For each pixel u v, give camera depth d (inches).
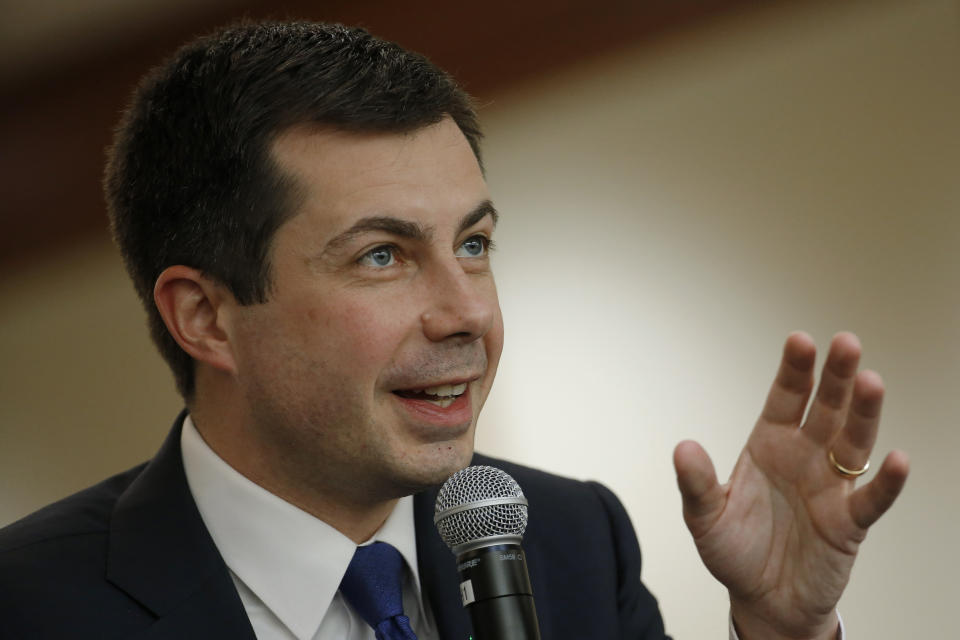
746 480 219.0
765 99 618.2
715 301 603.5
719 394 590.9
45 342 661.9
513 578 178.5
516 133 636.1
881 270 593.6
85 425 649.6
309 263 197.5
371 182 195.5
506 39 624.7
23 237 651.5
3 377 660.1
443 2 618.5
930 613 560.1
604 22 624.1
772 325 597.9
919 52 603.2
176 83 215.8
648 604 265.7
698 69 625.9
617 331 608.1
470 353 200.2
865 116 606.5
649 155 623.8
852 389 206.2
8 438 656.4
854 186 602.2
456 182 201.0
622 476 589.6
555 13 623.2
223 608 208.8
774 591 217.0
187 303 212.8
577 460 596.4
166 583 210.5
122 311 652.7
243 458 216.4
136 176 220.5
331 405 199.5
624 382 600.1
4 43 615.2
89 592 208.5
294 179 197.6
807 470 214.5
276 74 201.0
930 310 585.3
